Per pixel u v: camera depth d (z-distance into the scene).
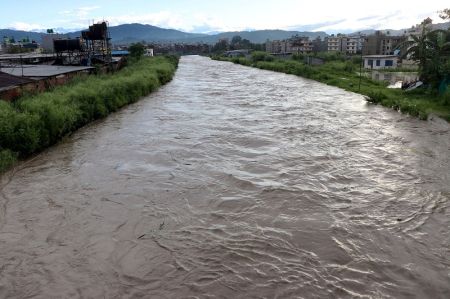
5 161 9.71
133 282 5.34
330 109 17.94
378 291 5.08
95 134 13.42
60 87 16.73
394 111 17.28
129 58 41.44
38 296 5.08
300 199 7.76
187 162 10.12
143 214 7.28
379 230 6.57
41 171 9.74
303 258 5.80
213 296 5.04
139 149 11.41
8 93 13.75
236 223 6.88
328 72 35.59
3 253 6.04
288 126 14.12
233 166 9.74
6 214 7.37
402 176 9.01
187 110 17.67
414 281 5.27
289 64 43.38
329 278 5.34
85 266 5.70
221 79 34.28
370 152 10.90
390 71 38.84
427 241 6.24
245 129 13.66
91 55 30.34
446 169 9.48
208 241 6.31
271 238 6.36
